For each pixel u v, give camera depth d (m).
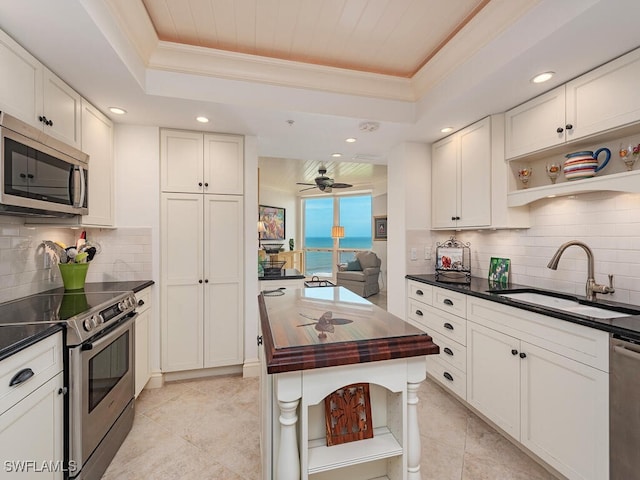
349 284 6.50
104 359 1.69
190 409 2.31
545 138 2.02
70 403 1.42
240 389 2.62
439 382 2.63
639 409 1.22
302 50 2.15
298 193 8.61
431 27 1.93
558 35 1.46
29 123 1.57
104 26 1.47
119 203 2.58
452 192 2.87
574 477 1.47
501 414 1.93
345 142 3.15
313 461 1.06
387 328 1.24
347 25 1.91
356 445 1.15
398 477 1.16
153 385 2.63
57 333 1.36
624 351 1.26
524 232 2.47
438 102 2.29
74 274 2.16
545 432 1.64
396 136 2.96
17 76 1.49
